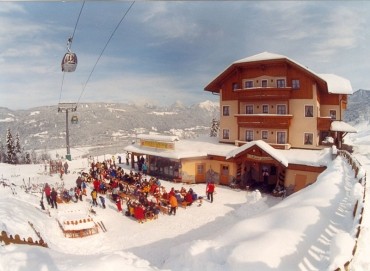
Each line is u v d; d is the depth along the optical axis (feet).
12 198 72.54
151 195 87.86
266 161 91.09
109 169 114.01
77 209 75.61
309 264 29.76
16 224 51.13
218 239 38.40
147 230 64.28
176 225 67.00
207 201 83.82
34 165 152.66
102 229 65.05
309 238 34.47
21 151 290.35
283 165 88.17
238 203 82.07
